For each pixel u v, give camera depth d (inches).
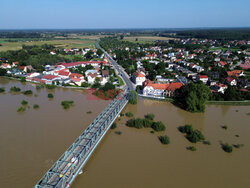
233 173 1841.8
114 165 1911.9
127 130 2615.7
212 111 3336.6
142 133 2544.3
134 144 2284.7
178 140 2386.8
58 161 1743.4
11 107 3329.2
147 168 1876.2
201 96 3287.4
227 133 2586.1
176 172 1833.2
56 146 2182.6
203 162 1987.0
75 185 1658.5
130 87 4635.8
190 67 6801.2
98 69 6565.0
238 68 6569.9
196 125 2802.7
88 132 2297.0
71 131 2512.3
